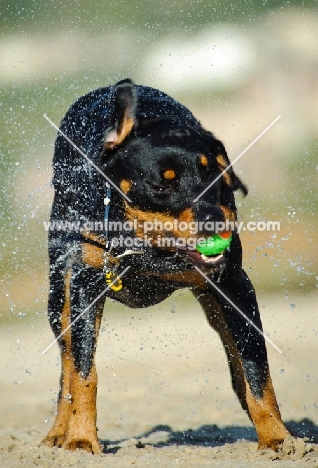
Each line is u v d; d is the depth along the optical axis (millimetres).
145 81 15781
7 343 13773
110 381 12375
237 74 17719
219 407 10766
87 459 7285
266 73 18281
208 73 17266
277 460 7211
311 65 18812
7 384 12164
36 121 13031
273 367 12688
